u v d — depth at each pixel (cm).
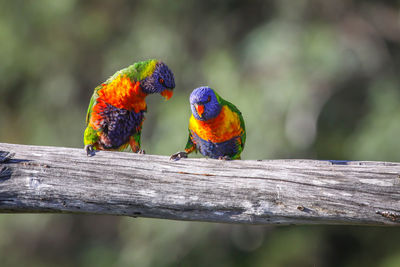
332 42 1312
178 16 1507
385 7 1477
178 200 489
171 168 498
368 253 1454
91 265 1520
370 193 471
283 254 1417
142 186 491
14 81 1540
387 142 1266
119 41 1538
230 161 502
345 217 473
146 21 1505
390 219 466
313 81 1309
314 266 1414
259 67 1351
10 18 1494
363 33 1393
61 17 1494
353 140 1382
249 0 1515
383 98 1346
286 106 1288
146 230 1358
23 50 1505
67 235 1595
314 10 1402
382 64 1389
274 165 494
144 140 1491
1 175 484
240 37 1491
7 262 1532
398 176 471
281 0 1412
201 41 1505
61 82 1538
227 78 1372
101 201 490
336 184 476
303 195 478
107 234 1589
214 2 1520
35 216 1527
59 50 1528
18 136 1577
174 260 1355
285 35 1344
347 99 1442
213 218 495
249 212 486
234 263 1412
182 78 1469
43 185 487
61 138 1532
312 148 1387
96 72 1558
